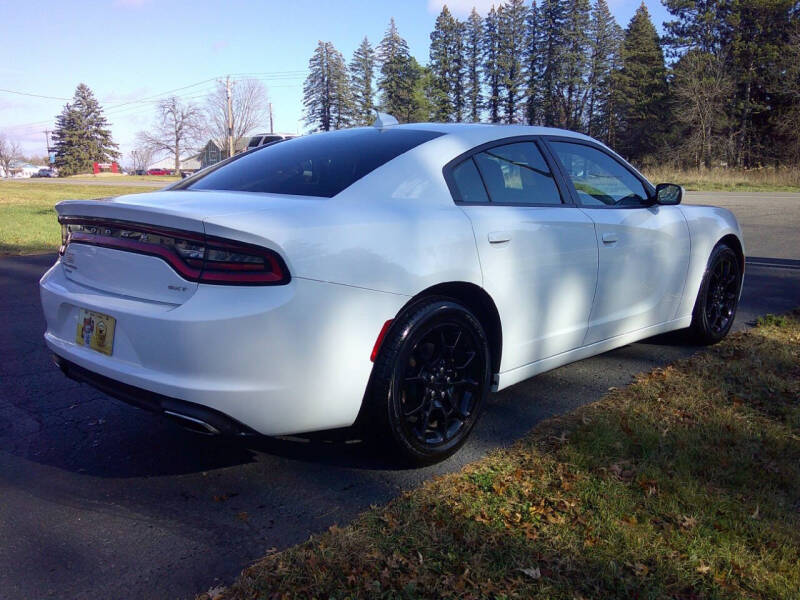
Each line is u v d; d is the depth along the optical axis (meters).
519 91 68.31
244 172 3.21
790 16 51.69
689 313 4.49
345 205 2.64
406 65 65.31
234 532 2.41
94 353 2.64
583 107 68.06
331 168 2.96
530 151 3.50
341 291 2.46
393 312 2.62
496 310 3.07
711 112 50.75
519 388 3.88
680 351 4.62
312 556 2.17
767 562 2.16
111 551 2.29
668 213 4.22
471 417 3.03
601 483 2.64
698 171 40.28
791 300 6.45
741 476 2.68
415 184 2.91
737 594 2.00
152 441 3.24
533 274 3.22
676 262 4.23
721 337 4.81
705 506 2.47
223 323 2.29
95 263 2.70
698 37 55.06
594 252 3.56
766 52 51.56
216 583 2.11
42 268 8.77
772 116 52.81
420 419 2.84
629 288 3.88
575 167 3.72
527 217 3.22
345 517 2.49
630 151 63.97
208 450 3.13
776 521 2.38
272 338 2.33
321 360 2.45
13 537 2.39
